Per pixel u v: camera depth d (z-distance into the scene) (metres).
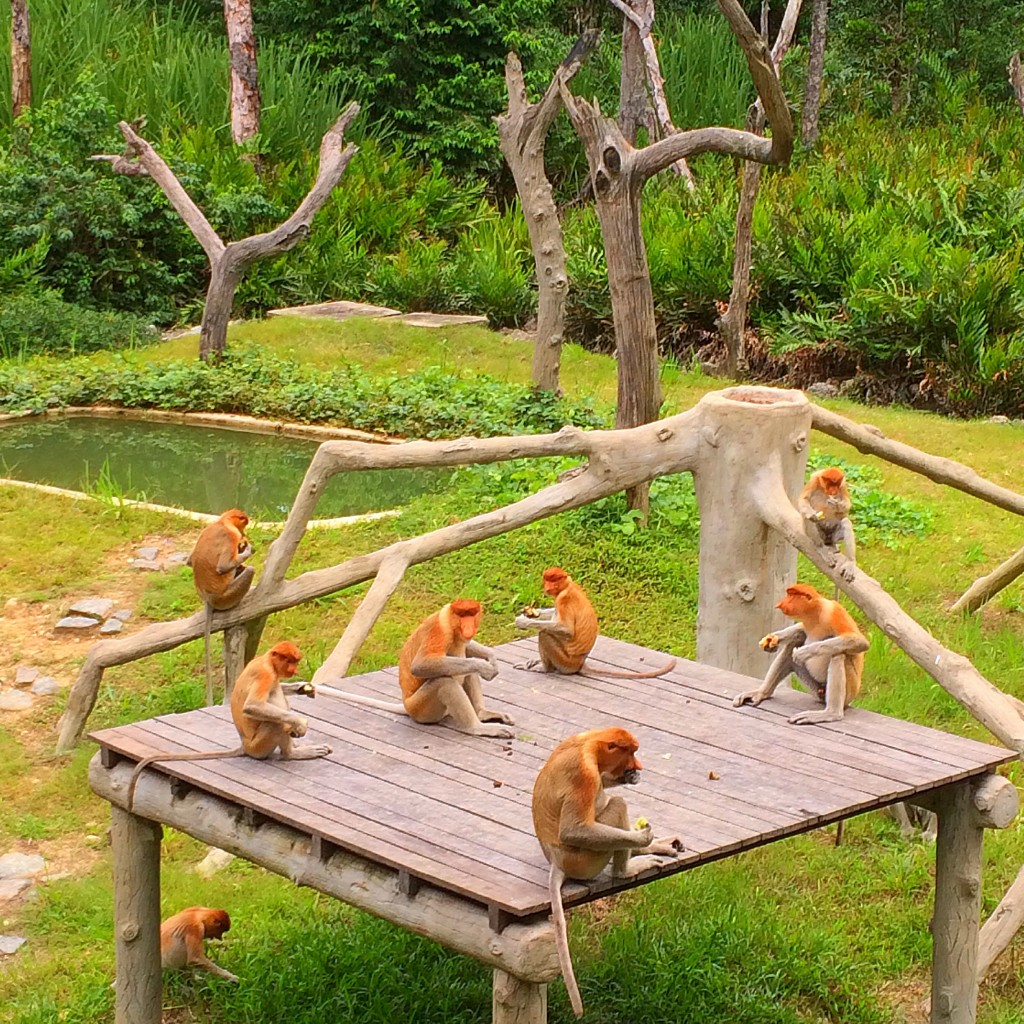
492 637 9.52
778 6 33.41
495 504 11.52
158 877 5.56
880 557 10.90
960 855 5.48
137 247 21.12
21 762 7.95
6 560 10.61
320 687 6.06
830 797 5.00
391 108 27.95
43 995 5.86
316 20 28.81
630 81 21.97
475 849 4.56
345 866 4.70
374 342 17.98
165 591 10.13
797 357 17.19
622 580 10.32
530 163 13.80
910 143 22.34
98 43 26.64
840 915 6.53
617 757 4.21
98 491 12.05
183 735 5.55
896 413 15.39
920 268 16.55
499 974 4.29
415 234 24.16
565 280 14.03
